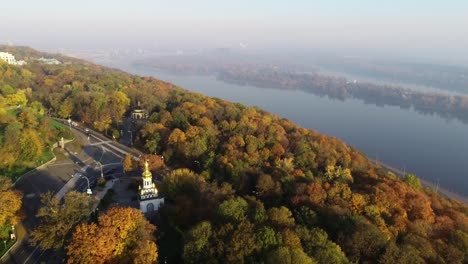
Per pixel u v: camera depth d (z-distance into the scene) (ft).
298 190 501.56
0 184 449.06
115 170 604.49
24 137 611.47
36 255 390.83
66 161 634.84
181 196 472.03
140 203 454.40
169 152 638.53
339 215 433.48
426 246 400.26
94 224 348.59
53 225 363.56
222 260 343.46
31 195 515.09
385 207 481.05
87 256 330.95
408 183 611.88
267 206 498.28
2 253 390.01
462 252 413.39
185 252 353.31
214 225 386.32
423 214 487.20
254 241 351.25
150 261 340.39
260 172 563.07
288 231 364.79
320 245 363.76
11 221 417.49
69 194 388.57
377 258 371.35
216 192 469.57
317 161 641.40
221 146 640.17
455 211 542.16
